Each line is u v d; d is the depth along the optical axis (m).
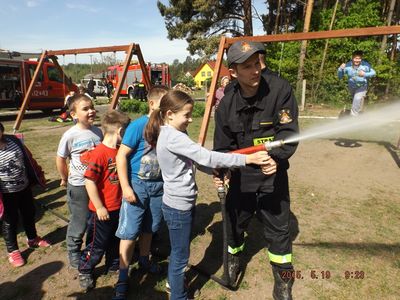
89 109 3.18
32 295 2.90
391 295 2.81
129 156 2.70
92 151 2.80
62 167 3.22
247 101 2.39
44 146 8.56
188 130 10.59
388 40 20.30
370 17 20.16
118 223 2.95
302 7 26.28
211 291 2.90
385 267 3.17
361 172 6.00
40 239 3.67
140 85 23.19
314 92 17.92
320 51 19.03
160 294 2.88
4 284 3.05
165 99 2.29
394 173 5.90
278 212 2.60
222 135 2.57
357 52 7.00
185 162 2.36
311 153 7.34
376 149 7.54
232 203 2.78
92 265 2.93
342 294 2.83
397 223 4.04
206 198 4.94
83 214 3.11
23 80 14.45
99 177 2.79
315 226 3.99
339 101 17.33
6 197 3.21
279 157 2.31
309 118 12.62
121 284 2.76
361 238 3.70
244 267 3.23
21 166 3.28
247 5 25.41
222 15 26.50
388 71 17.77
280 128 2.38
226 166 2.17
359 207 4.52
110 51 7.99
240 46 2.16
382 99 17.78
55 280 3.09
